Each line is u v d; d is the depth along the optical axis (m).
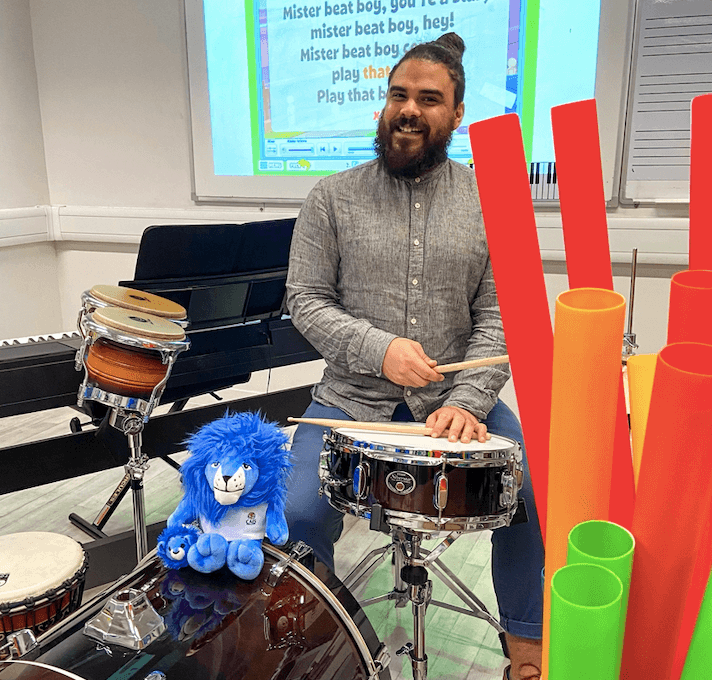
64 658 0.77
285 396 2.31
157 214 3.41
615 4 2.46
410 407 1.57
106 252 3.63
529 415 0.35
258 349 2.07
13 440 2.93
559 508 0.31
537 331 0.33
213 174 3.30
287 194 3.19
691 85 2.42
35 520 2.23
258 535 1.05
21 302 3.55
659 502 0.27
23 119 3.46
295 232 1.69
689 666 0.28
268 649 0.82
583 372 0.28
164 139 3.36
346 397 1.61
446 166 1.60
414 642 1.30
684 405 0.25
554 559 0.32
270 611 0.90
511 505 1.17
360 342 1.47
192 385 2.19
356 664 0.85
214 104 3.19
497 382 1.51
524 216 0.32
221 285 1.86
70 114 3.51
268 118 3.13
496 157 0.31
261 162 3.20
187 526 1.04
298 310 1.61
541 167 2.72
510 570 1.39
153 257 1.74
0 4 3.26
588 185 0.33
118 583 0.95
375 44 2.88
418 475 1.12
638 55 2.47
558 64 2.61
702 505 0.27
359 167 1.63
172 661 0.77
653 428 0.26
